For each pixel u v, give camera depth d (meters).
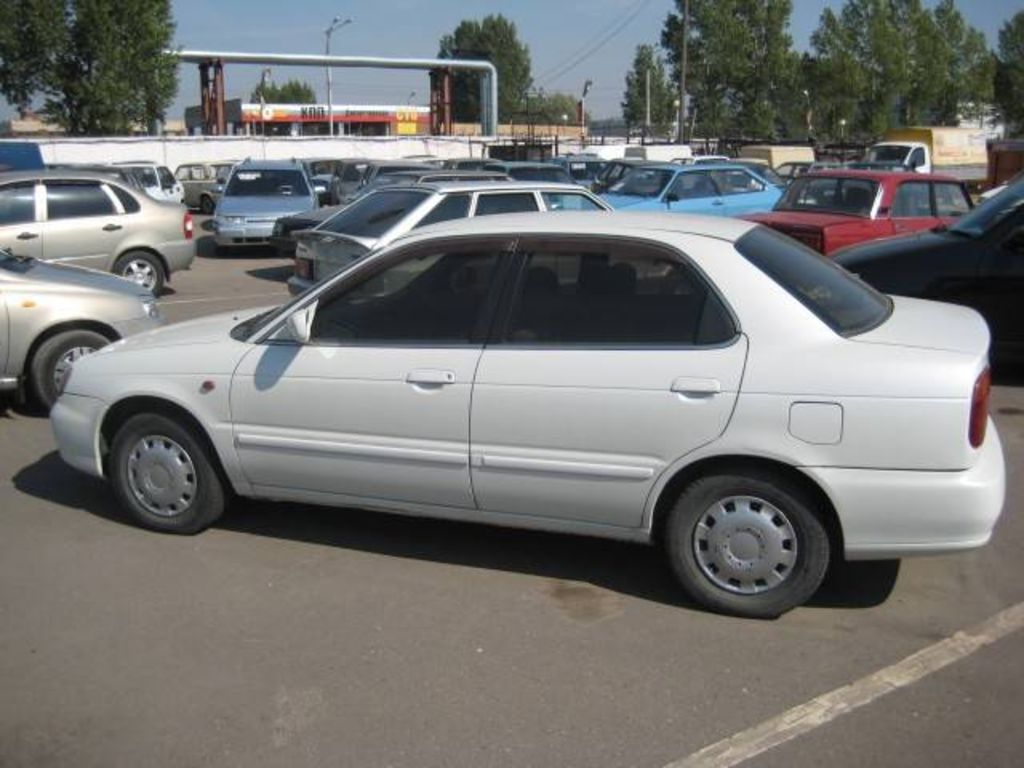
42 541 4.93
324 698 3.52
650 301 4.10
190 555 4.76
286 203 17.67
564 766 3.12
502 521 4.40
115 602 4.27
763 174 18.73
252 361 4.63
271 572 4.57
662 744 3.23
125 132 38.00
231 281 15.10
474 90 97.75
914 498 3.77
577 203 10.74
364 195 10.87
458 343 4.30
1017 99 67.25
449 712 3.43
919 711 3.41
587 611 4.18
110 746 3.24
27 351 7.07
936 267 8.03
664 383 3.96
